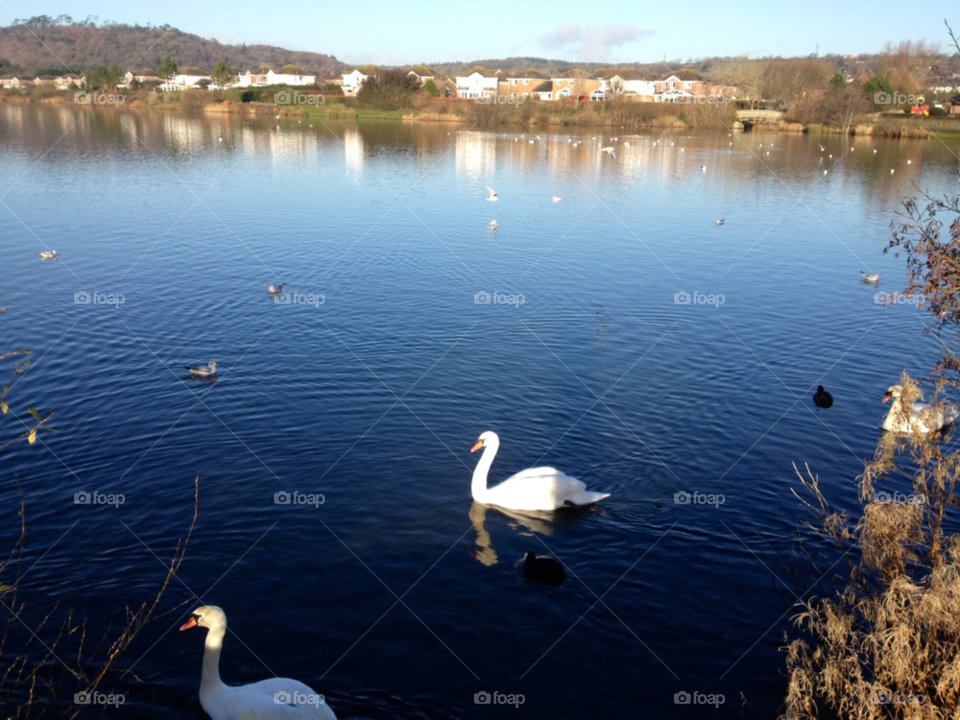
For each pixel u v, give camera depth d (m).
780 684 9.90
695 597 11.59
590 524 13.49
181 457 15.35
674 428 17.22
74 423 16.70
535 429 17.06
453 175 60.34
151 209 42.12
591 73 162.25
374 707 9.44
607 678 9.99
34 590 11.26
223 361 20.64
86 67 179.38
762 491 14.60
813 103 105.12
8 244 33.16
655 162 71.06
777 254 35.59
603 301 27.39
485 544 12.85
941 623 8.31
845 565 12.30
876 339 23.78
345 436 16.48
